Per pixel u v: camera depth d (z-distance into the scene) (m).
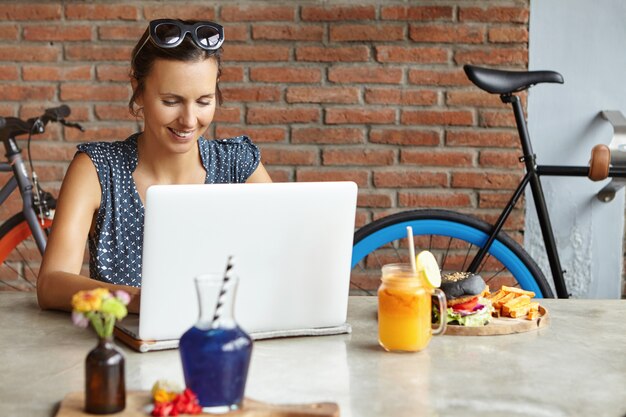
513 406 1.27
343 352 1.53
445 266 3.49
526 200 3.43
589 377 1.41
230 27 3.42
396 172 3.45
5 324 1.71
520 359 1.50
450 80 3.41
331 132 3.44
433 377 1.39
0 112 3.50
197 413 1.19
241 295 1.54
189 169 2.11
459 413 1.24
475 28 3.39
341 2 3.39
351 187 1.57
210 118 1.96
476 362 1.48
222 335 1.20
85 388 1.19
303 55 3.41
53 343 1.58
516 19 3.37
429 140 3.44
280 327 1.60
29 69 3.47
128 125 3.48
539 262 3.45
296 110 3.44
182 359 1.22
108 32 3.44
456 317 1.66
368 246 3.03
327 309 1.62
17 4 3.44
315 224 1.56
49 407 1.26
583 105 3.38
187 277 1.49
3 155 3.51
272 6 3.40
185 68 1.87
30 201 3.13
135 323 1.61
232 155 2.20
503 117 3.41
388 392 1.33
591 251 3.42
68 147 3.50
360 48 3.41
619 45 3.36
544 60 3.38
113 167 2.04
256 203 1.50
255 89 3.43
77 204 1.96
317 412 1.19
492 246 3.00
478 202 3.45
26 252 3.53
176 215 1.45
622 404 1.29
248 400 1.25
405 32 3.40
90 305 1.16
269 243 1.53
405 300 1.50
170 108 1.91
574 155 3.40
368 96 3.42
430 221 3.01
